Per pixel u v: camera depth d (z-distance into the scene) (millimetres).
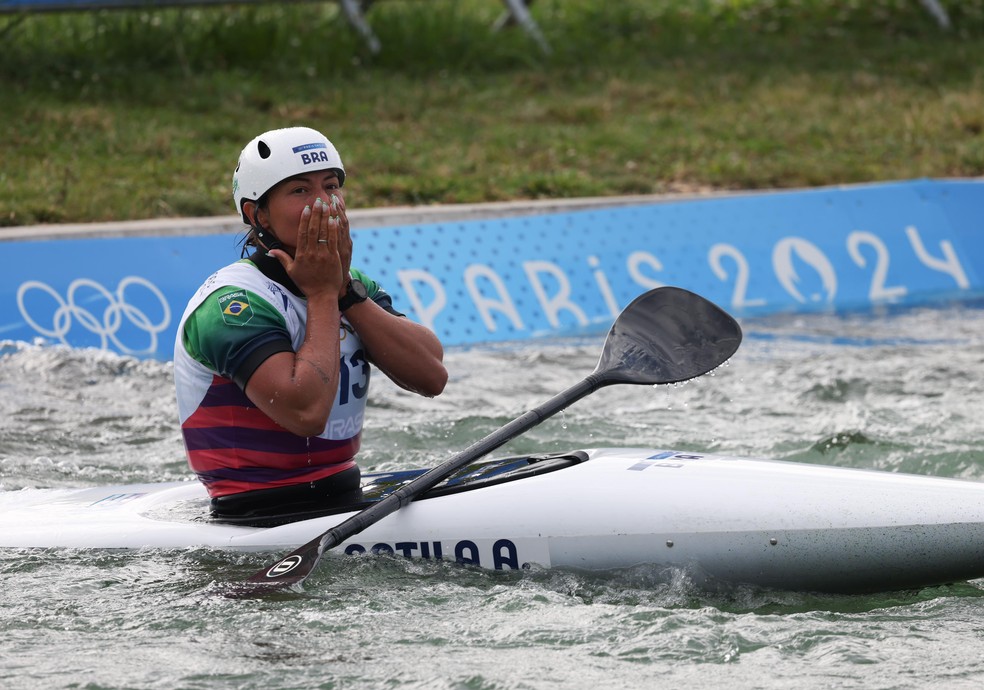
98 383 23938
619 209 33312
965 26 58344
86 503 15023
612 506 12805
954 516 12289
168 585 12547
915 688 10266
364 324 13383
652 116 45469
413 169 37781
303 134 12961
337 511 13234
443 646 11125
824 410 21828
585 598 12438
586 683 10367
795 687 10281
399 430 20422
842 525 12359
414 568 12820
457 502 13133
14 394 22828
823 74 51594
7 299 26625
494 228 31703
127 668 10719
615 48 54562
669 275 32469
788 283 33500
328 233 12562
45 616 11844
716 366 14625
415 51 50750
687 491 12828
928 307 32375
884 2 60375
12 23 44500
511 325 30062
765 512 12531
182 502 14688
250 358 12500
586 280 31609
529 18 53750
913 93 49000
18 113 38656
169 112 41312
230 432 13203
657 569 12570
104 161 35531
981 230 36375
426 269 30297
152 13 47531
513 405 22516
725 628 11438
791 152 42062
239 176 13062
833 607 12312
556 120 44875
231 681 10461
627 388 23797
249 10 49094
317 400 12414
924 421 20766
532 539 12797
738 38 56531
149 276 28109
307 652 11016
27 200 31312
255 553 13086
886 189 36125
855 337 28422
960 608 12141
